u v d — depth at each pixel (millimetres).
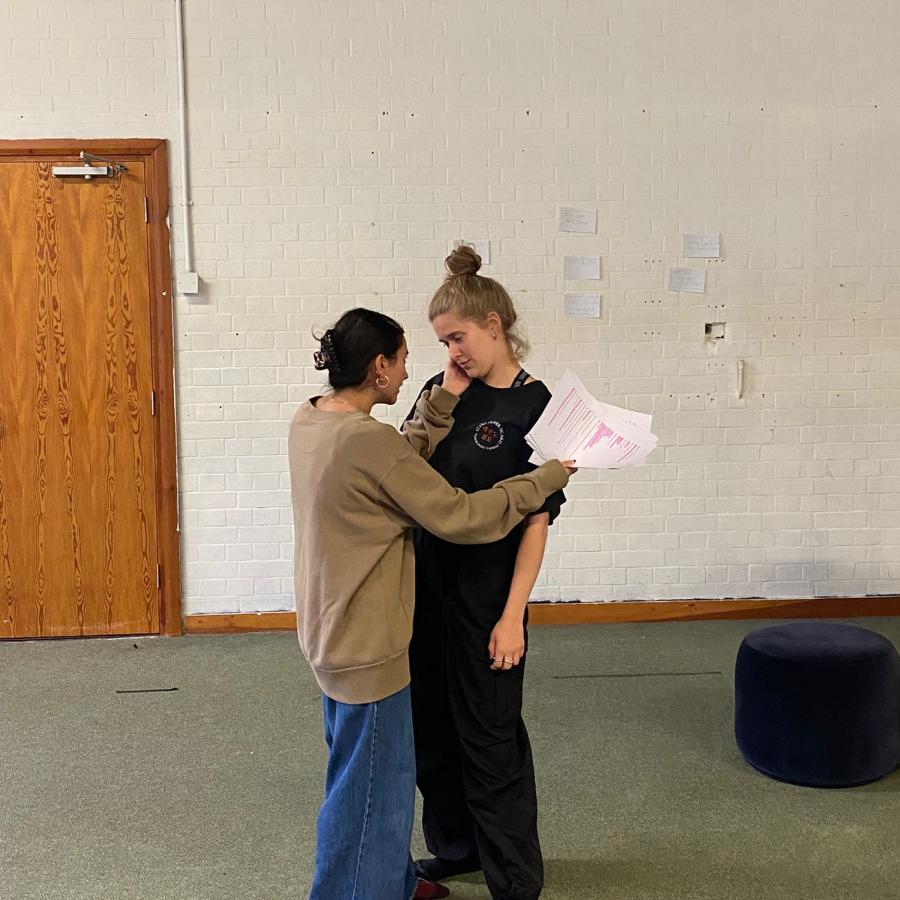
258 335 4426
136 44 4273
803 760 2877
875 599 4629
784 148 4441
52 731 3389
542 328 4480
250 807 2820
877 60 4418
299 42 4316
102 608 4469
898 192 4469
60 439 4383
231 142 4340
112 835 2664
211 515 4488
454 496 1884
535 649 4207
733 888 2365
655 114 4410
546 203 4426
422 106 4367
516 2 4340
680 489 4574
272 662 4090
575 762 3090
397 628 1892
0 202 4285
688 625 4531
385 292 4438
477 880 2420
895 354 4535
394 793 1900
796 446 4566
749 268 4484
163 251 4340
